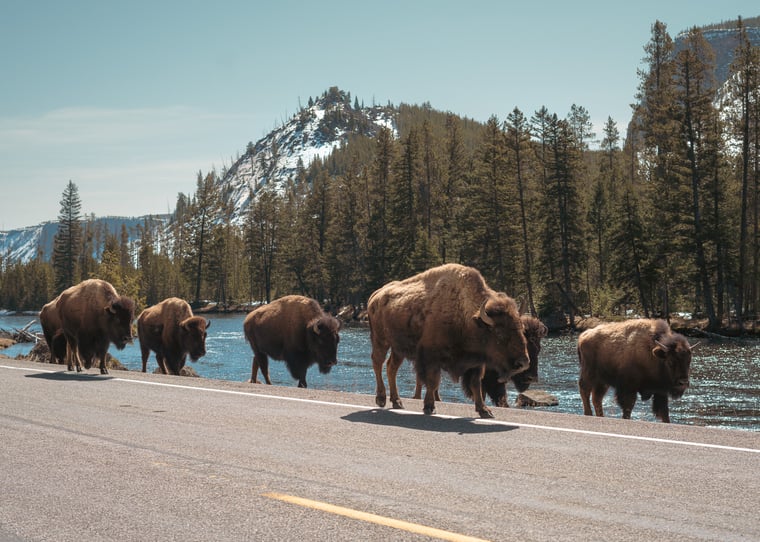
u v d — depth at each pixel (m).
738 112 96.50
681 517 7.97
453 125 145.88
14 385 21.55
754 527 7.61
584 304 111.94
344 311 156.62
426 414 15.85
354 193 160.12
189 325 33.28
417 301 16.34
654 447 11.82
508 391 37.62
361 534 7.45
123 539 7.43
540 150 124.62
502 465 10.55
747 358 56.59
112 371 27.17
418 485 9.40
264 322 30.80
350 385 42.25
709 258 90.06
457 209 139.75
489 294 15.53
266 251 198.50
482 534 7.41
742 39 95.38
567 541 7.19
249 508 8.42
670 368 21.50
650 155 127.75
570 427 13.90
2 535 7.60
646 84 132.12
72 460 11.06
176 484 9.57
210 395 19.03
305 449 11.80
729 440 12.42
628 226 97.94
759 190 100.81
